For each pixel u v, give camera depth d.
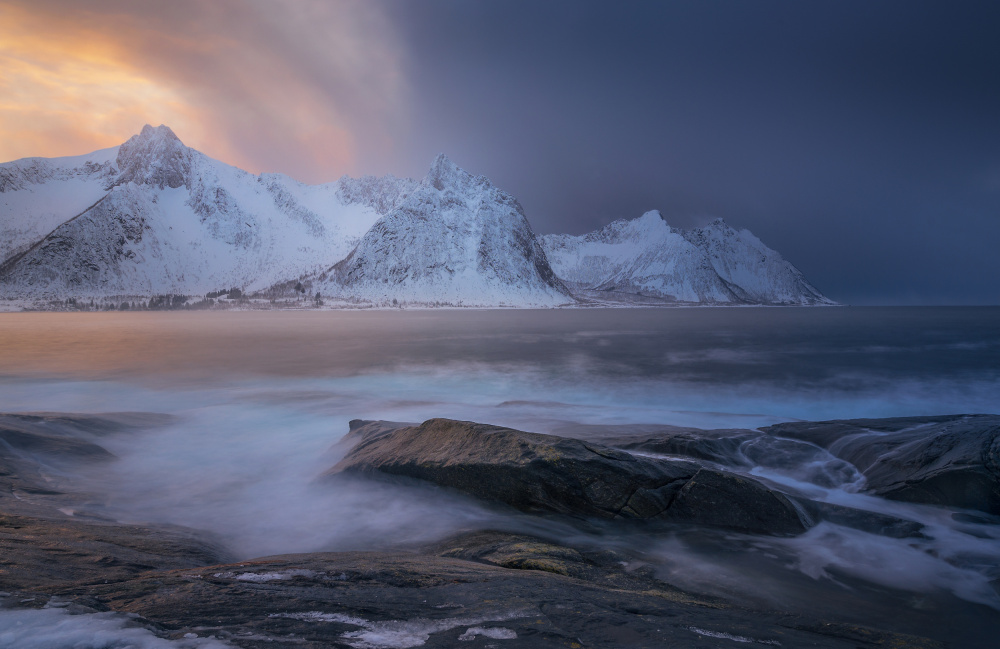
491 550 5.93
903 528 7.00
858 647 3.62
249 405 18.36
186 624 2.76
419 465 8.34
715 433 11.41
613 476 7.54
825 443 10.95
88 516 6.65
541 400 20.36
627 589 4.91
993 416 10.84
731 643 3.18
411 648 2.63
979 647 4.51
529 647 2.75
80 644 2.27
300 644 2.53
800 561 6.23
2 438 9.52
